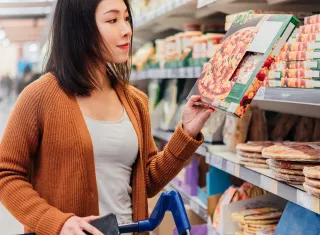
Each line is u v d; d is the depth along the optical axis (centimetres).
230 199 251
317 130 244
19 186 160
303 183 167
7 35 1869
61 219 148
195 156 336
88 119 168
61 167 164
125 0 175
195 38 307
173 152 181
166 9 345
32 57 2555
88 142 164
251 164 214
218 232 246
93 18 166
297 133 256
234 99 154
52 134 164
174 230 288
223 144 283
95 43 167
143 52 479
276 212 229
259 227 220
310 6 261
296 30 195
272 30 158
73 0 166
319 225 173
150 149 191
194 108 178
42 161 167
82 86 168
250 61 161
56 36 169
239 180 291
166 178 185
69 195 163
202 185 331
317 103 161
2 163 164
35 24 1491
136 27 477
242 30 176
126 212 174
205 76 183
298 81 179
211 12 348
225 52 178
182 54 339
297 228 183
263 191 253
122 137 171
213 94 168
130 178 180
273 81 195
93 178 165
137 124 178
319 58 168
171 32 504
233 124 264
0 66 2589
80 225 142
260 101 297
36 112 165
